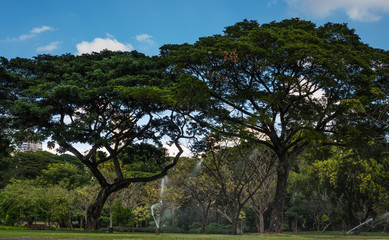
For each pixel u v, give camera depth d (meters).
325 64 23.78
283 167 28.78
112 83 27.05
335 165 40.34
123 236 19.38
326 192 48.97
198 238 20.19
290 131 29.89
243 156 37.72
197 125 34.53
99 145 27.62
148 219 59.56
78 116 28.75
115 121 31.12
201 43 27.81
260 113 25.20
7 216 32.56
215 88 28.00
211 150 37.25
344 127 27.17
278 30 26.91
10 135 28.39
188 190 50.09
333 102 26.77
